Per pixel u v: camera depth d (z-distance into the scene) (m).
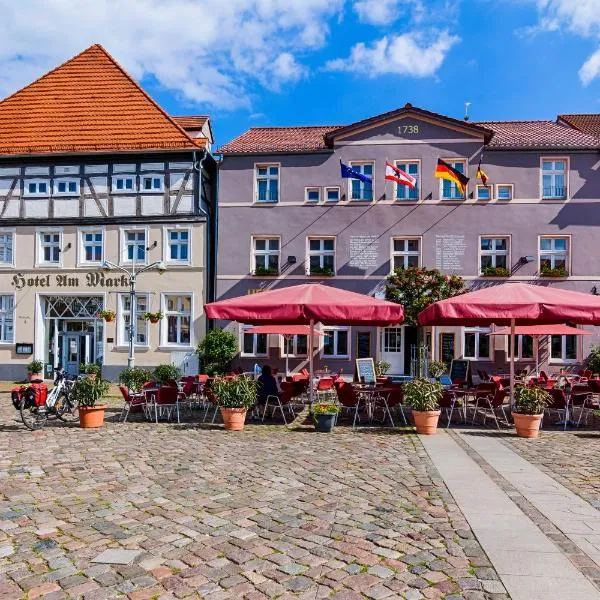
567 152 21.39
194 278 22.28
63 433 10.52
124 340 22.56
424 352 20.20
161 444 9.41
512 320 12.34
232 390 10.95
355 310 11.12
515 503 5.99
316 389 14.83
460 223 21.66
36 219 23.05
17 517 5.48
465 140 21.77
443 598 3.78
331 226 22.06
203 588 3.93
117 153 22.70
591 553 4.56
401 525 5.27
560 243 21.58
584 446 9.39
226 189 22.50
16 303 23.03
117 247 22.70
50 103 24.67
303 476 7.20
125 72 25.20
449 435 10.42
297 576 4.14
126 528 5.16
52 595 3.81
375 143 22.11
